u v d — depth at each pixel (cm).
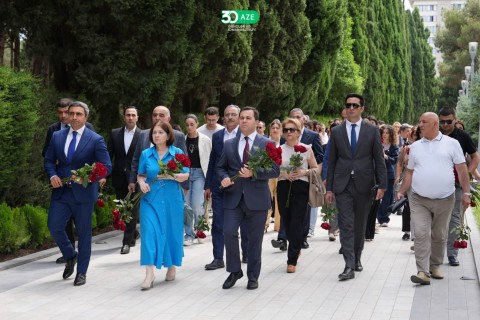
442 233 862
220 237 947
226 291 805
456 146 838
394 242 1207
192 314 698
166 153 826
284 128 945
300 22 2130
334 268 956
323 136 1628
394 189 1366
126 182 1127
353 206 886
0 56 1341
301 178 912
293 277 891
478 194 939
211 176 961
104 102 1334
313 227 1271
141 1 1254
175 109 1712
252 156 768
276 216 1312
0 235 988
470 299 767
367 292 802
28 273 909
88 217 835
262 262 1000
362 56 4131
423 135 848
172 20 1296
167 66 1362
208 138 1138
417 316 693
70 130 844
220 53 1603
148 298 767
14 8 1258
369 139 876
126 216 845
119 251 1087
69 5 1263
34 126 1059
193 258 1025
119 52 1298
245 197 797
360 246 911
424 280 838
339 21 2462
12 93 1012
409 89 6688
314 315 696
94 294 786
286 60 2119
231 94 1762
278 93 2127
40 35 1289
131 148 1127
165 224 820
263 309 720
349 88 3519
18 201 1133
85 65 1320
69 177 810
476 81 3023
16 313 699
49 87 1258
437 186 831
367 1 4675
